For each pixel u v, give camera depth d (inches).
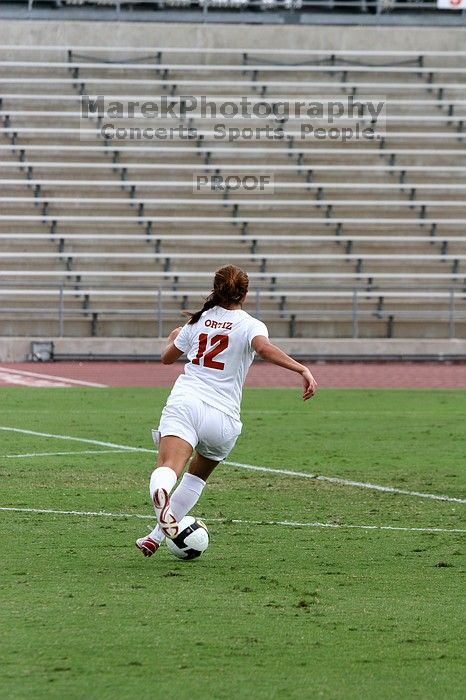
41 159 3969.0
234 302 918.4
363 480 1462.8
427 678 649.6
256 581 895.1
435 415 2252.7
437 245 3905.0
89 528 1119.0
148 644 709.9
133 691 619.2
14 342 3427.7
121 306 3695.9
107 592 847.7
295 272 3828.7
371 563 971.9
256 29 4325.8
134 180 3959.2
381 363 3533.5
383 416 2230.6
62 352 3447.3
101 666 663.1
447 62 4340.6
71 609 794.8
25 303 3666.3
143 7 4493.1
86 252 3794.3
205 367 903.7
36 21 4247.0
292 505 1274.6
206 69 4220.0
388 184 4018.2
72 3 4448.8
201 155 4050.2
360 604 823.7
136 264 3779.5
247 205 3941.9
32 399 2479.1
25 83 4111.7
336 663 677.3
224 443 907.4
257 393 2664.9
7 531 1098.7
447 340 3587.6
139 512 1214.3
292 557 992.9
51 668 658.2
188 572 922.7
